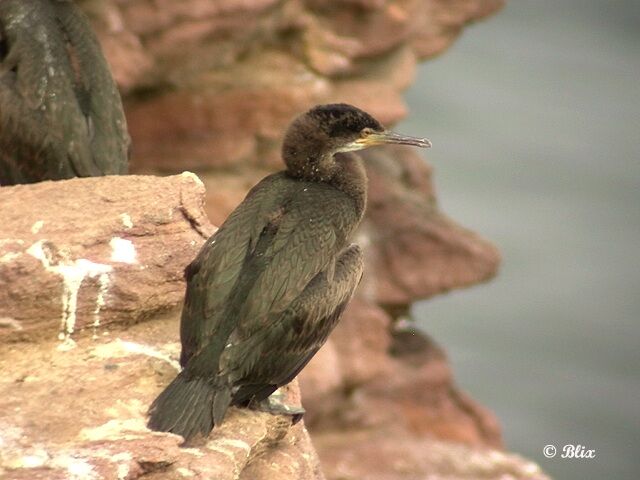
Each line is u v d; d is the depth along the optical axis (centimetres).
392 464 1908
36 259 1030
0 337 1026
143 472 934
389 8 2047
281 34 1970
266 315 987
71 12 1323
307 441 1109
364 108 2006
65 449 932
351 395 2006
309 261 1015
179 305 1100
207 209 1864
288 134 1130
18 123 1266
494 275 2166
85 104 1284
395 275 2100
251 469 1044
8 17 1297
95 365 1022
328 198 1065
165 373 1030
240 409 1035
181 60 1875
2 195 1095
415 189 2209
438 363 2127
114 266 1057
